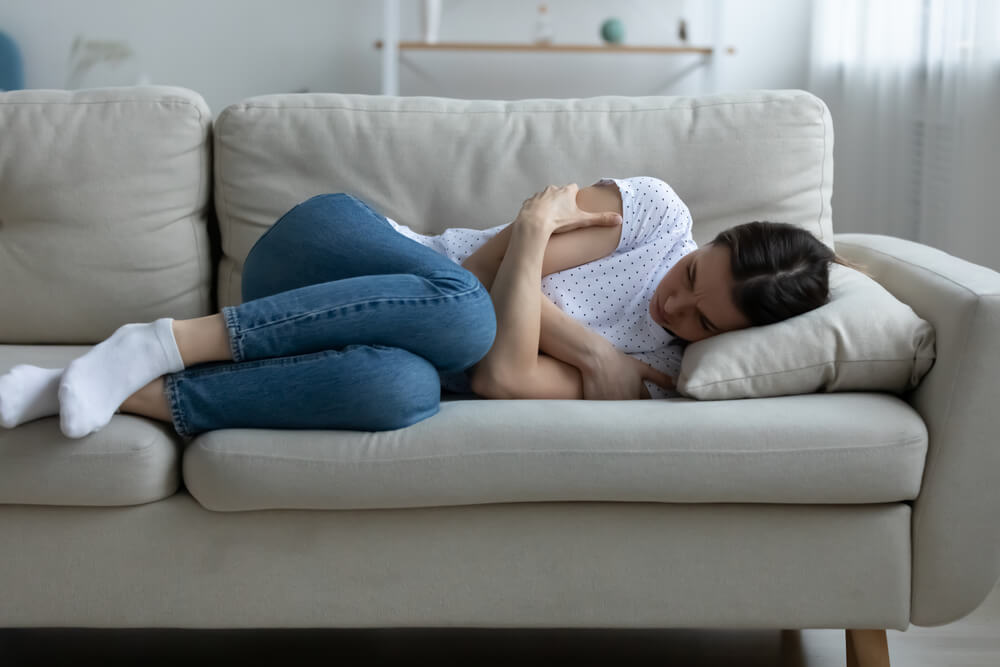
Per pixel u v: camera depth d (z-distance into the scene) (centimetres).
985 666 160
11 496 130
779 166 182
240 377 132
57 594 136
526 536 136
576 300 161
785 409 134
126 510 135
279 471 130
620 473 130
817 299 145
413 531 136
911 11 319
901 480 131
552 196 161
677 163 182
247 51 403
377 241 149
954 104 290
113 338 133
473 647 167
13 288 178
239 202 184
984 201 276
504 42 404
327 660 161
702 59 402
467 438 131
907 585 137
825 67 373
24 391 128
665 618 138
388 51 379
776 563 137
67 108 183
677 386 147
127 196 180
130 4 398
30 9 396
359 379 131
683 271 151
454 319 137
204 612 137
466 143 184
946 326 136
